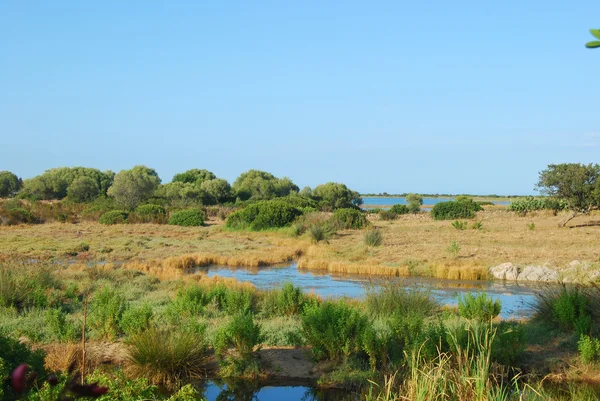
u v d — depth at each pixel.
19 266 16.75
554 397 8.07
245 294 14.62
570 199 40.19
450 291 19.33
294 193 97.12
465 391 6.66
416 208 68.56
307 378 9.45
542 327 12.12
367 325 10.47
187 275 20.92
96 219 49.94
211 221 54.06
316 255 28.22
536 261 25.05
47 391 5.63
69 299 14.98
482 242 33.09
